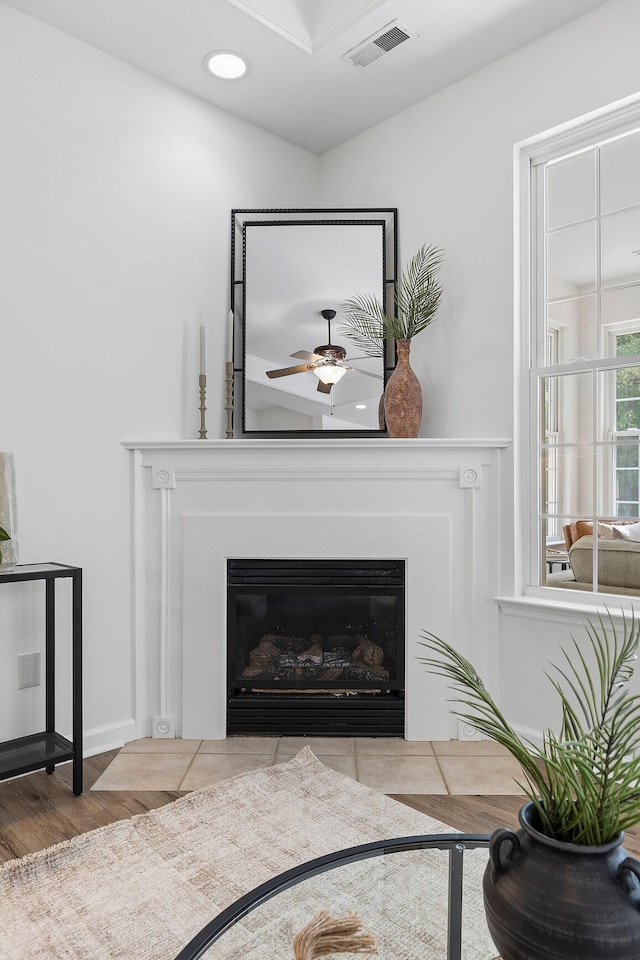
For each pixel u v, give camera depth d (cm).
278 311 336
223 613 292
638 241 258
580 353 274
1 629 251
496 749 279
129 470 290
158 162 302
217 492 293
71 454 270
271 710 295
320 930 106
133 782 248
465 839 135
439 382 316
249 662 299
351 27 271
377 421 333
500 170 291
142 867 191
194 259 316
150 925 166
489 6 259
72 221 271
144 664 293
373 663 297
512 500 285
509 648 285
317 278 336
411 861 127
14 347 254
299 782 244
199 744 285
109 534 282
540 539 286
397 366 311
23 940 160
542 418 286
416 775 254
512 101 287
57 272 266
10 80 254
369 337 333
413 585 291
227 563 295
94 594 278
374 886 119
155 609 293
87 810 227
